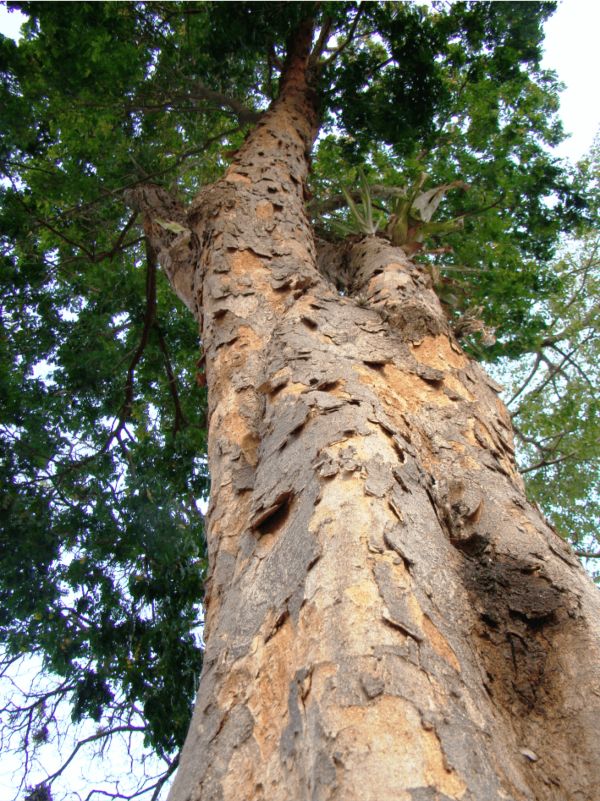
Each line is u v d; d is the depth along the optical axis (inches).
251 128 293.0
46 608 333.7
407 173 356.2
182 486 376.2
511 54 368.8
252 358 139.2
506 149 363.3
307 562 73.4
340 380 110.0
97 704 311.3
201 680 75.4
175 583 337.4
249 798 56.7
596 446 363.6
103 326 382.6
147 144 352.8
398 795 46.9
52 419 375.6
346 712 54.1
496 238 341.4
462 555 85.0
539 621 78.4
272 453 99.8
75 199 358.3
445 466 104.3
